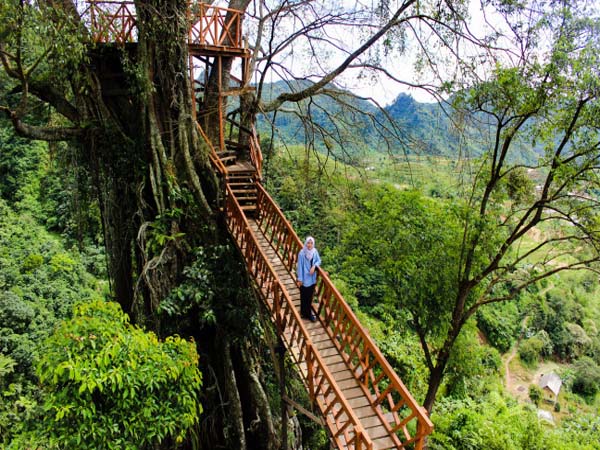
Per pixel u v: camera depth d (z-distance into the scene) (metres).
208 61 14.18
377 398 8.02
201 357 12.72
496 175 13.22
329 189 17.91
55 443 7.54
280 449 13.05
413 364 21.89
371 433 7.69
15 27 9.67
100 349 8.08
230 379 12.32
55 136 12.13
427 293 15.10
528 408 27.00
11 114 10.59
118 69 12.76
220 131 13.78
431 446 15.71
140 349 8.50
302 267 9.47
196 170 12.79
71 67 11.89
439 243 15.02
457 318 14.34
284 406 10.82
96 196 14.89
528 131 12.63
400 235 15.22
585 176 12.09
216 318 12.14
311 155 17.25
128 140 12.56
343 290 22.31
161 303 11.35
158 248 12.02
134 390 8.16
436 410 18.78
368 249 16.47
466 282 14.02
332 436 7.67
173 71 11.93
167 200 12.30
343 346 9.09
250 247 10.70
